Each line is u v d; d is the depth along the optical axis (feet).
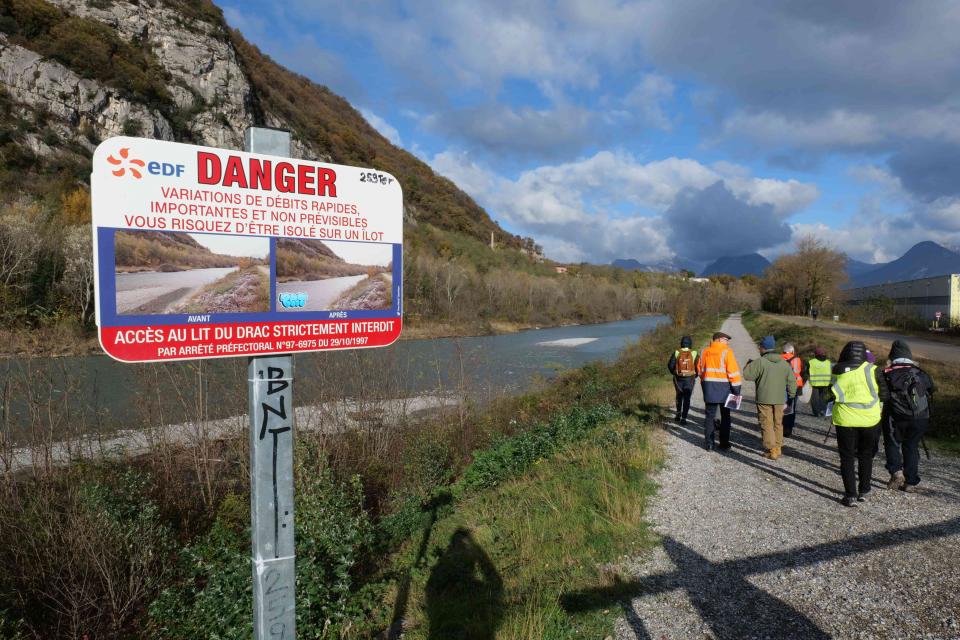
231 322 5.87
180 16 313.32
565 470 20.90
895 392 17.79
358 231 6.81
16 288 32.50
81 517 17.78
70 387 24.38
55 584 16.51
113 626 16.03
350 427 34.37
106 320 5.15
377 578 15.93
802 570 12.54
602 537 14.82
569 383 54.24
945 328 114.42
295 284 6.30
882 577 12.03
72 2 270.26
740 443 25.11
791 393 22.68
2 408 21.33
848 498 16.55
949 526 14.65
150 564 18.38
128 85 255.91
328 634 12.42
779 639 10.00
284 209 6.20
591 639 10.39
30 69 225.15
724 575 12.54
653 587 12.19
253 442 6.12
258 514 6.09
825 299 194.90
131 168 5.23
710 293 223.71
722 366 23.66
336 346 6.66
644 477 19.43
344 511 19.62
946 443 24.77
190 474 27.25
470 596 13.37
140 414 27.45
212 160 5.69
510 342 141.79
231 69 320.09
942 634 9.87
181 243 5.53
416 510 21.79
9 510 18.45
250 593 12.71
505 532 16.67
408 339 132.36
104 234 5.11
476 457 27.07
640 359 65.51
